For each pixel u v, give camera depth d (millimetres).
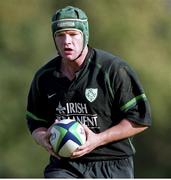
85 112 21453
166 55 71375
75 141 21000
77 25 21141
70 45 21125
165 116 70625
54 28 21281
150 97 68625
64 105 21625
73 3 70562
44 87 21891
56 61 21891
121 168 21531
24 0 67750
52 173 21484
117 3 70250
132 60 68438
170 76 69688
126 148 21531
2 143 67438
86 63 21422
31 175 68562
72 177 21453
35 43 68125
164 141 74375
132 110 21297
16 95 67500
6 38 67562
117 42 69500
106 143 21281
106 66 21297
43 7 69500
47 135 21422
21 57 68562
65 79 21594
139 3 71312
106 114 21391
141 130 21422
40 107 22250
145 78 68312
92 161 21469
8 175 68312
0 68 67500
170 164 75938
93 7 69875
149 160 75500
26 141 67875
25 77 67688
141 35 70250
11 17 67312
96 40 69750
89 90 21297
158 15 72438
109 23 69625
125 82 21250
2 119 66875
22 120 67500
